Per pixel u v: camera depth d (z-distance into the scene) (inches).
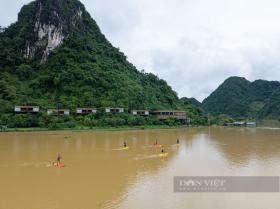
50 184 1567.4
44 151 2652.6
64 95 6259.8
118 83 6879.9
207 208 1215.6
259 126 7421.3
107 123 5447.8
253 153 2551.7
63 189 1476.4
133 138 3774.6
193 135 4367.6
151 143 3255.4
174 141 3499.0
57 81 6446.9
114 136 4018.2
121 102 6269.7
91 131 4771.2
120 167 1975.9
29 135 4067.4
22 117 5083.7
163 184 1549.0
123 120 5639.8
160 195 1371.8
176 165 2030.0
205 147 2965.1
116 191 1437.0
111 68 7652.6
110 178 1681.8
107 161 2192.4
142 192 1416.1
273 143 3334.2
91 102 6023.6
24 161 2183.8
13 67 7519.7
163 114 6619.1
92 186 1524.4
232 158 2297.0
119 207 1226.6
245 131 5403.5
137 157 2359.7
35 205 1256.8
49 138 3705.7
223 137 4079.7
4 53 7760.8
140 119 5920.3
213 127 6850.4
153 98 7293.3
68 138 3715.6
